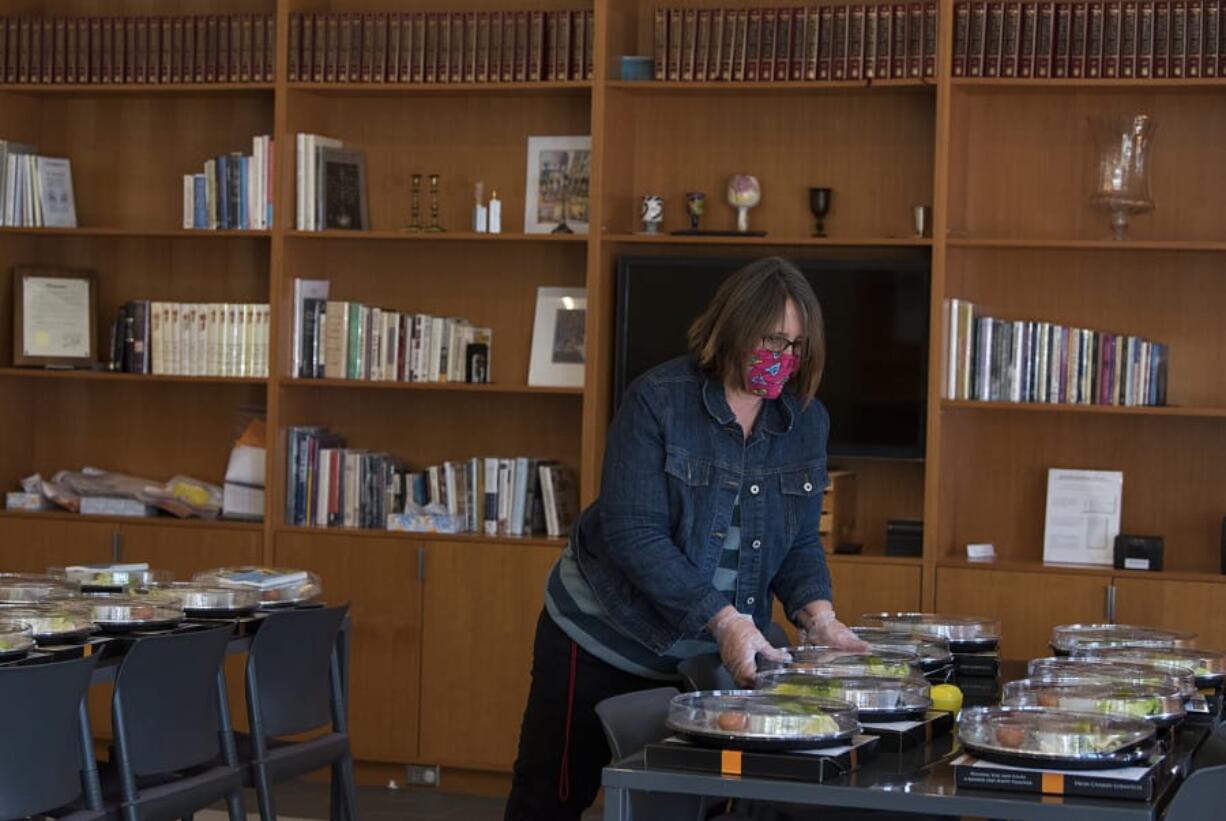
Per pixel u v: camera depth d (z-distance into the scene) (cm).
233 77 756
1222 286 706
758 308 371
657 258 723
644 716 327
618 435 386
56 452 811
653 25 746
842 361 710
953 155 696
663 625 396
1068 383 692
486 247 769
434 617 719
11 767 392
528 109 764
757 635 356
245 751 511
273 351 745
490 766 712
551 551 706
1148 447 714
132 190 804
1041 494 723
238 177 754
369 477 745
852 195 732
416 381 736
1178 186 708
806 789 267
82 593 530
